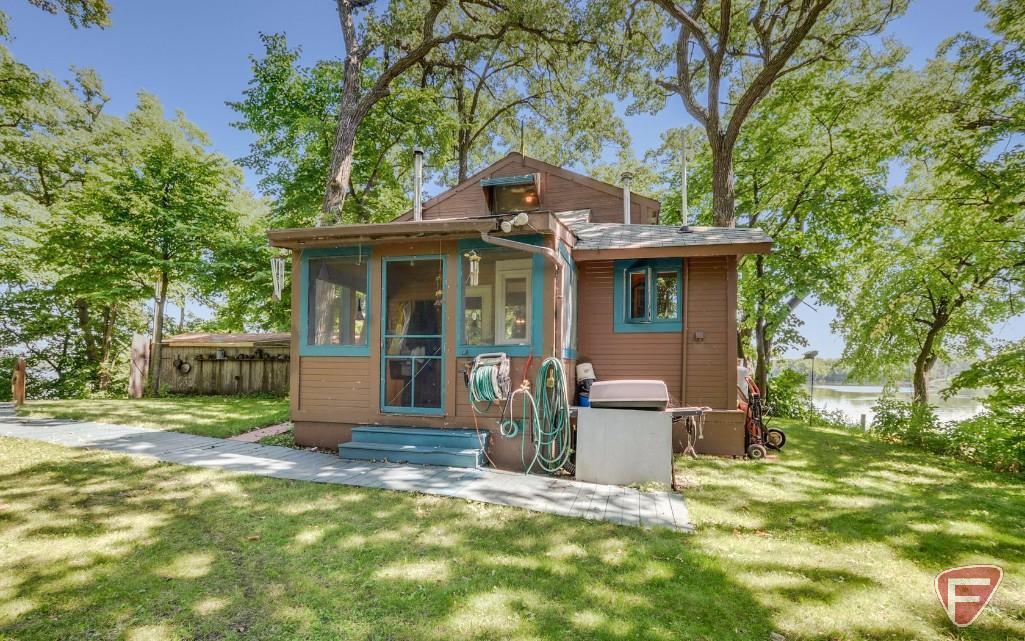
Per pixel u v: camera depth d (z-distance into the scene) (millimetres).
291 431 7375
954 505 4641
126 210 13039
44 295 16250
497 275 5883
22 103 16234
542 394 5512
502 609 2525
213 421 8055
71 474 4719
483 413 5719
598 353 7406
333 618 2422
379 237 5777
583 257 7031
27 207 12859
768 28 12758
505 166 11555
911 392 15703
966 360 12961
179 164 13539
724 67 14203
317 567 2961
